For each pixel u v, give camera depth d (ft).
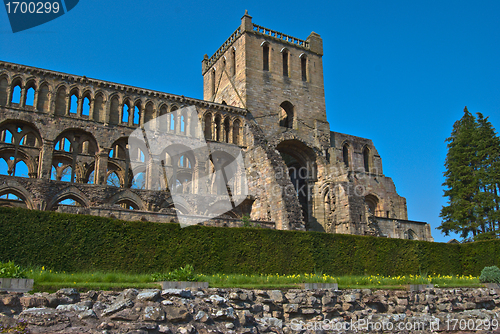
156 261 100.42
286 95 217.56
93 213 122.83
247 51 213.25
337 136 240.32
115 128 173.78
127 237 99.55
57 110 167.12
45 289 58.85
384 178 252.42
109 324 53.42
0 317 50.60
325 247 125.70
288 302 73.05
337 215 191.01
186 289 63.41
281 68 220.84
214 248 108.88
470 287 100.99
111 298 60.34
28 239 90.94
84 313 54.54
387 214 246.27
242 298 67.77
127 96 179.11
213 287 70.85
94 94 173.17
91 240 95.96
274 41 222.89
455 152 233.96
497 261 139.03
